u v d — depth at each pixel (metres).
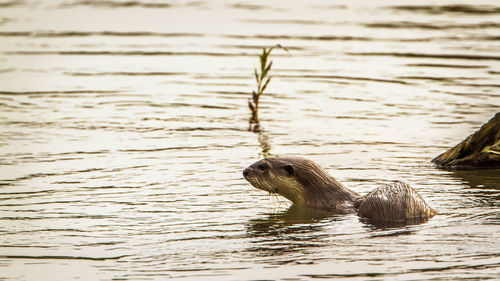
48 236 23.66
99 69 58.38
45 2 94.69
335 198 27.27
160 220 25.33
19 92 50.81
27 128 41.19
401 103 47.12
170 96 49.94
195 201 27.77
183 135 40.00
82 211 26.39
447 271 19.81
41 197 28.20
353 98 48.81
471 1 90.75
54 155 35.25
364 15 82.31
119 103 47.91
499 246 21.72
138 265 20.98
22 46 67.62
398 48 64.38
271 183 27.73
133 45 67.75
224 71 57.31
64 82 53.97
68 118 43.81
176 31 74.12
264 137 39.59
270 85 52.97
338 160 34.53
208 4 91.12
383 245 22.09
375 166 33.31
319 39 69.00
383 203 25.16
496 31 71.50
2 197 28.16
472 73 54.72
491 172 32.09
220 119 43.97
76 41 70.00
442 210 25.77
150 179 30.97
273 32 72.69
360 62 59.50
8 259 21.67
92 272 20.52
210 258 21.41
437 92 49.59
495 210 25.66
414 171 32.41
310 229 24.11
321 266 20.48
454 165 33.41
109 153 35.75
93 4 92.75
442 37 69.00
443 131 40.44
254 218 25.62
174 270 20.50
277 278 19.70
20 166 33.06
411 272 19.81
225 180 30.92
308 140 38.81
